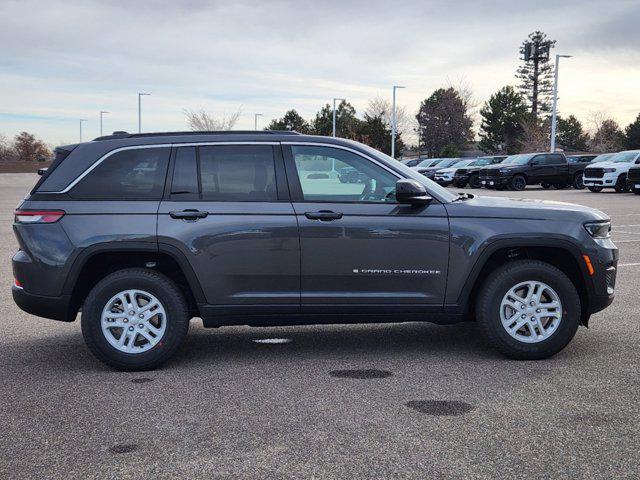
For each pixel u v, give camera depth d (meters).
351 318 5.43
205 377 5.10
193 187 5.35
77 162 5.38
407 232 5.32
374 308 5.38
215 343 6.13
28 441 3.90
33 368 5.39
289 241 5.29
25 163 71.50
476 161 37.41
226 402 4.52
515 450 3.69
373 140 66.69
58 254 5.23
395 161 5.55
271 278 5.32
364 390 4.73
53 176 5.37
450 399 4.52
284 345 6.04
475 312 5.59
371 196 5.41
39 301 5.30
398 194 5.20
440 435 3.91
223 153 5.39
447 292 5.39
